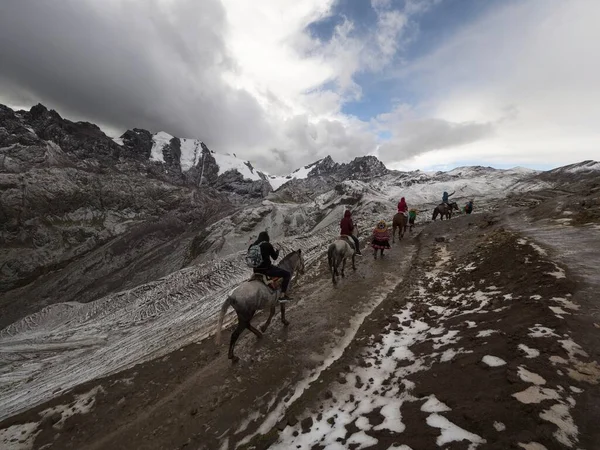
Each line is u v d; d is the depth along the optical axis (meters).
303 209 90.62
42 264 111.81
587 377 3.72
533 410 3.32
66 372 16.89
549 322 5.16
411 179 108.31
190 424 5.56
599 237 9.96
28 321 37.53
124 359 13.86
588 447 2.78
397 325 7.57
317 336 8.15
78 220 139.88
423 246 17.55
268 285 7.68
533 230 13.21
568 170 87.50
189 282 27.42
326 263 16.72
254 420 5.39
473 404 3.74
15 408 12.84
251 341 8.35
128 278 95.31
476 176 105.44
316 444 4.04
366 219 42.19
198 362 7.70
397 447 3.43
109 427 5.84
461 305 7.80
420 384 4.68
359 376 5.57
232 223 94.00
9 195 127.56
